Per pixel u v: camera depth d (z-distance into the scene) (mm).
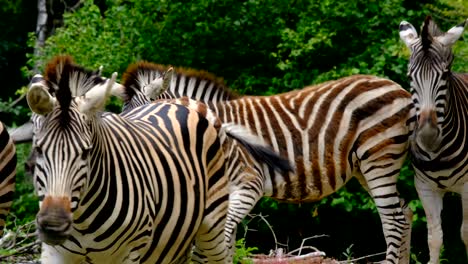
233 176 11688
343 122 12109
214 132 8383
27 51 27125
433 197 11922
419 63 11281
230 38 20750
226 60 21203
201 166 8062
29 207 19500
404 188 18297
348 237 19922
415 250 19344
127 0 21016
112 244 6820
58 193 6148
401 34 11898
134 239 6984
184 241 7785
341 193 18109
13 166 7820
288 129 12141
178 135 7926
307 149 12086
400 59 18812
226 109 12266
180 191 7582
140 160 7191
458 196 19328
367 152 12070
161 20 21156
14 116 24516
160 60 20719
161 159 7480
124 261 7000
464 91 11922
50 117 6289
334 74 19016
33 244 10977
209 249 8422
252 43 20812
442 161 11523
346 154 12117
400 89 12289
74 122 6297
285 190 12109
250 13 20312
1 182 7727
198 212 7906
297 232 19562
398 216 12172
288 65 19344
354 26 19844
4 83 27172
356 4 19500
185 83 12727
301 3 20312
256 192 11781
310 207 18984
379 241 19938
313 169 12086
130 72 12664
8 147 7711
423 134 11219
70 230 6184
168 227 7469
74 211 6477
